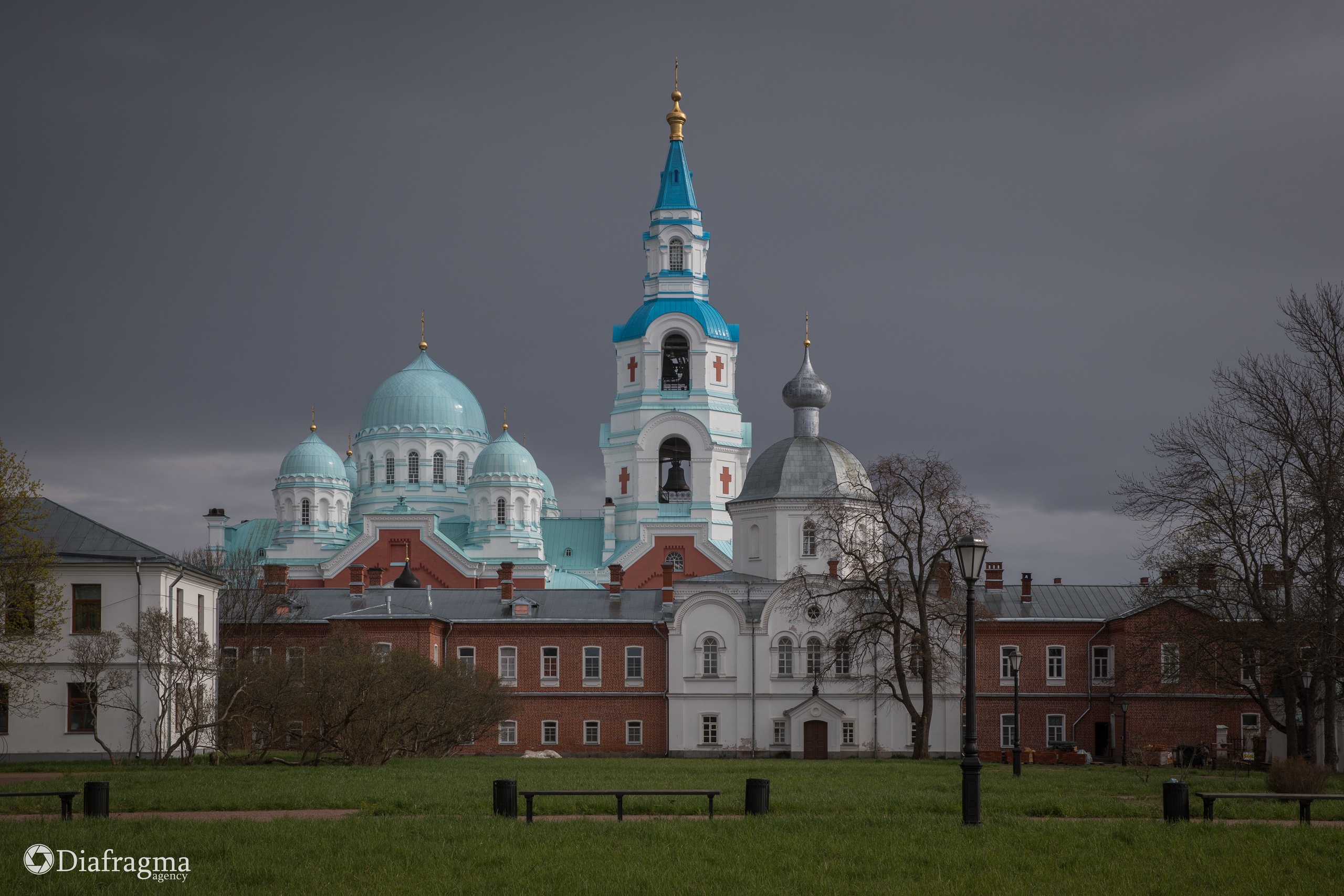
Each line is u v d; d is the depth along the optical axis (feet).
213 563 380.58
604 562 445.37
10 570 198.59
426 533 421.59
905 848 103.55
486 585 422.00
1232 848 105.81
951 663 309.83
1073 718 311.27
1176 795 121.90
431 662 253.65
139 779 168.86
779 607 315.99
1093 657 312.71
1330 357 222.07
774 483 334.24
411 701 227.61
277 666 218.38
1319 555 215.51
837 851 102.17
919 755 273.54
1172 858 102.17
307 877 91.97
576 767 206.39
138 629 220.43
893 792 153.99
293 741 230.27
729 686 314.76
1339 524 209.56
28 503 204.54
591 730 318.65
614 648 320.91
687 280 464.24
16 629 203.92
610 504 455.22
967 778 116.06
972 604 116.78
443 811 128.26
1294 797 121.90
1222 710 299.58
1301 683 231.50
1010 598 322.75
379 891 88.84
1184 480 231.71
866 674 305.73
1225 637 226.99
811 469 333.83
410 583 388.57
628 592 338.13
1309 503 217.97
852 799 140.46
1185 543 231.91
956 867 98.22
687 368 460.55
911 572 273.95
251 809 131.64
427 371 494.18
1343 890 93.04
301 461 457.68
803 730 311.06
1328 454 212.23
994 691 312.71
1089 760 285.84
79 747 224.53
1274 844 107.04
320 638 312.71
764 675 314.35
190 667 212.02
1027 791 156.87
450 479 477.77
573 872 93.97
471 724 255.70
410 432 476.95
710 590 322.14
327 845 102.68
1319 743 279.69
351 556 421.59
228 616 309.42
